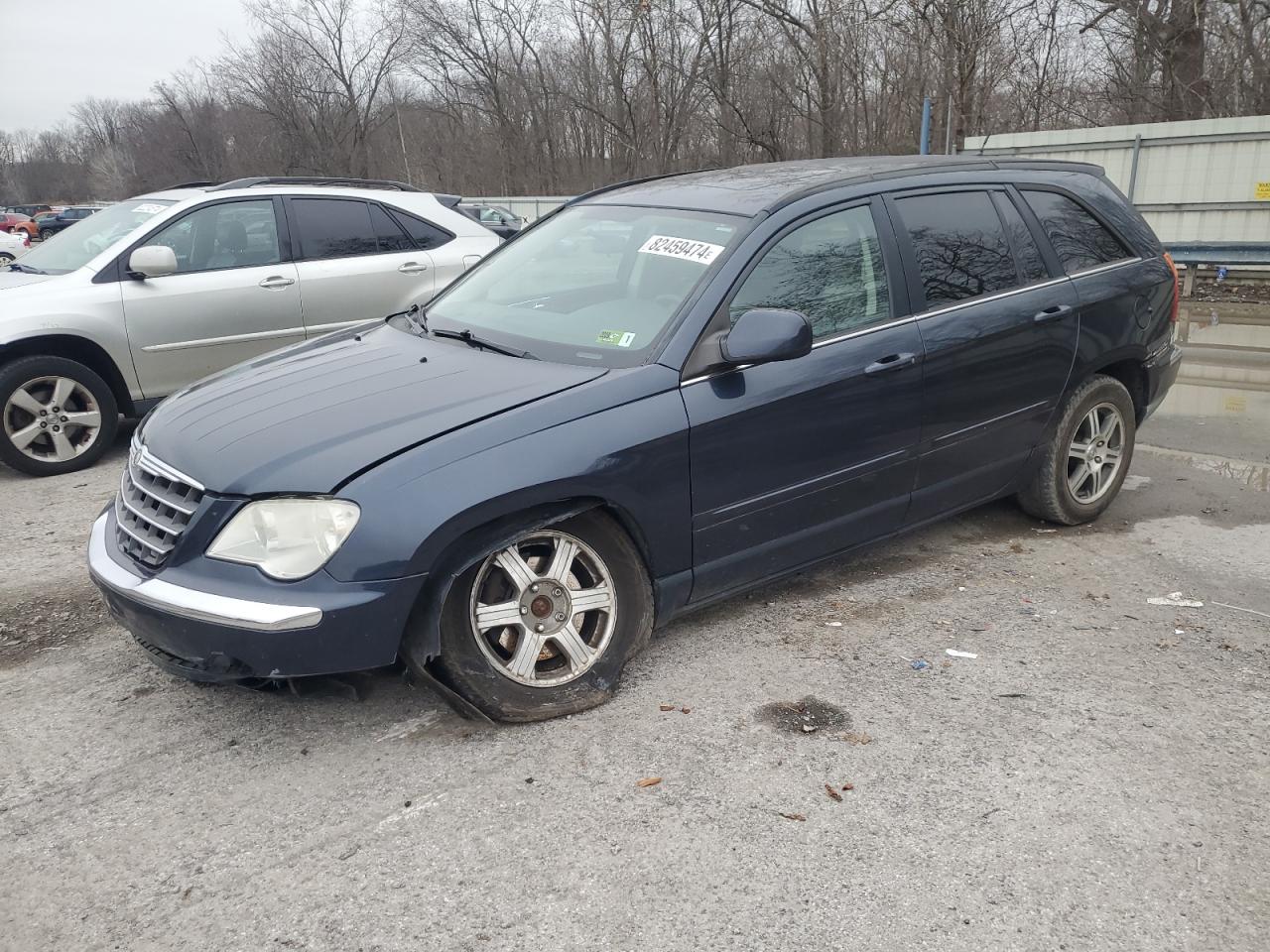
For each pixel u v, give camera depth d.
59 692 3.60
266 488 2.93
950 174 4.45
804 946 2.35
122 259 6.55
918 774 3.00
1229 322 11.66
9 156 98.81
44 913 2.51
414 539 2.90
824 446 3.80
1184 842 2.70
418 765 3.09
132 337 6.51
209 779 3.05
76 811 2.91
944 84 19.05
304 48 49.28
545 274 4.24
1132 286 4.98
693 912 2.46
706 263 3.69
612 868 2.62
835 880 2.56
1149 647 3.82
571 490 3.15
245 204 7.01
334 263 7.22
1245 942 2.36
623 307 3.75
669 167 32.16
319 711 3.41
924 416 4.10
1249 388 8.48
